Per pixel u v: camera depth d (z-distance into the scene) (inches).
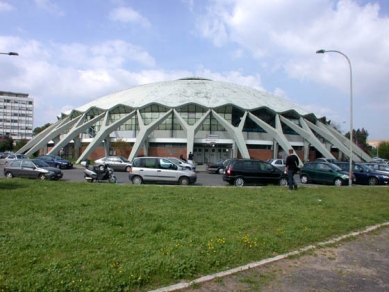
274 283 200.5
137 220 328.8
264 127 1787.6
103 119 2010.3
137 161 779.4
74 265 205.6
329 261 242.5
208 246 249.0
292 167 629.9
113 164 1226.0
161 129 1913.1
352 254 259.9
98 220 326.0
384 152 3437.5
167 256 224.2
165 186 650.8
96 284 182.4
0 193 494.0
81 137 2128.4
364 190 653.9
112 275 192.1
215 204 434.0
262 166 778.2
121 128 2001.7
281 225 327.9
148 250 236.5
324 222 346.0
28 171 826.8
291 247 268.1
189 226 311.1
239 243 260.7
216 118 1814.7
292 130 2075.5
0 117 5177.2
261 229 310.3
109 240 260.7
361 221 361.4
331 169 860.0
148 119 1941.4
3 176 896.9
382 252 266.8
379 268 231.5
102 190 554.9
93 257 220.2
